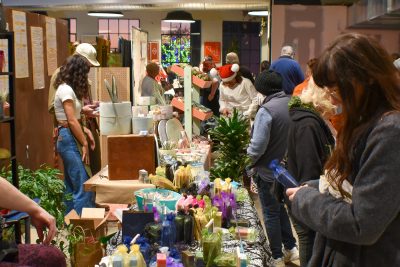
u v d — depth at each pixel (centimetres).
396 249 145
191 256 239
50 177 416
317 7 656
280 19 662
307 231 302
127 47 740
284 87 441
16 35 503
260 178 392
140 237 259
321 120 285
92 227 347
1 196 219
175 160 414
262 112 381
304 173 282
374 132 142
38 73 570
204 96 836
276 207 398
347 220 145
